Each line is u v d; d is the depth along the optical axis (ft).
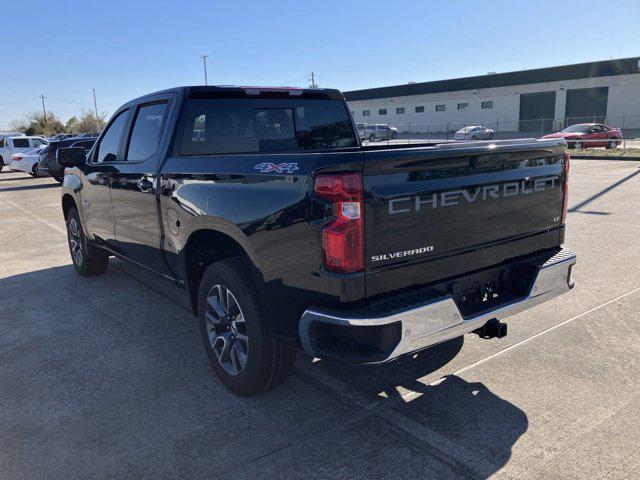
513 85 167.22
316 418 11.03
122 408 11.54
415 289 9.91
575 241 25.54
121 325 16.46
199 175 11.96
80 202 19.67
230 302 11.66
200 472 9.37
